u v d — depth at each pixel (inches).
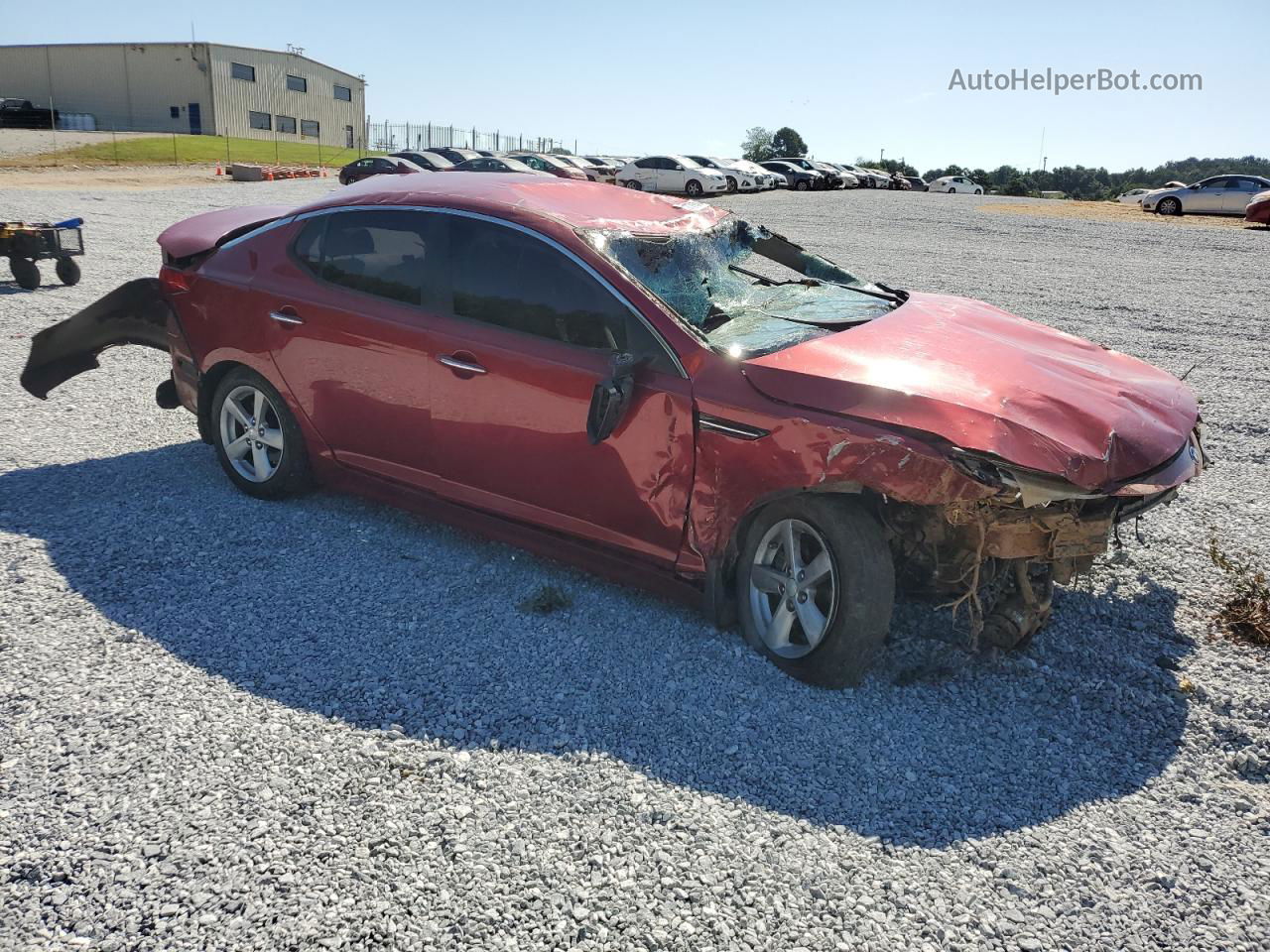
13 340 323.3
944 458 117.5
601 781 112.3
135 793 107.0
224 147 1977.1
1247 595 158.4
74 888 93.7
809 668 132.7
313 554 169.5
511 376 150.6
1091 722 127.7
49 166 1421.0
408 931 89.8
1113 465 123.8
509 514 159.9
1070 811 110.2
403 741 118.2
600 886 96.3
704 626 148.7
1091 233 884.6
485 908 92.8
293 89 2600.9
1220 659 143.2
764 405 130.2
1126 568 173.3
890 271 579.8
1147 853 103.7
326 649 138.9
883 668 138.1
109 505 187.3
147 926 89.5
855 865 100.5
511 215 154.9
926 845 104.0
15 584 153.5
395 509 191.3
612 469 144.6
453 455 161.6
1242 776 117.6
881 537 127.0
